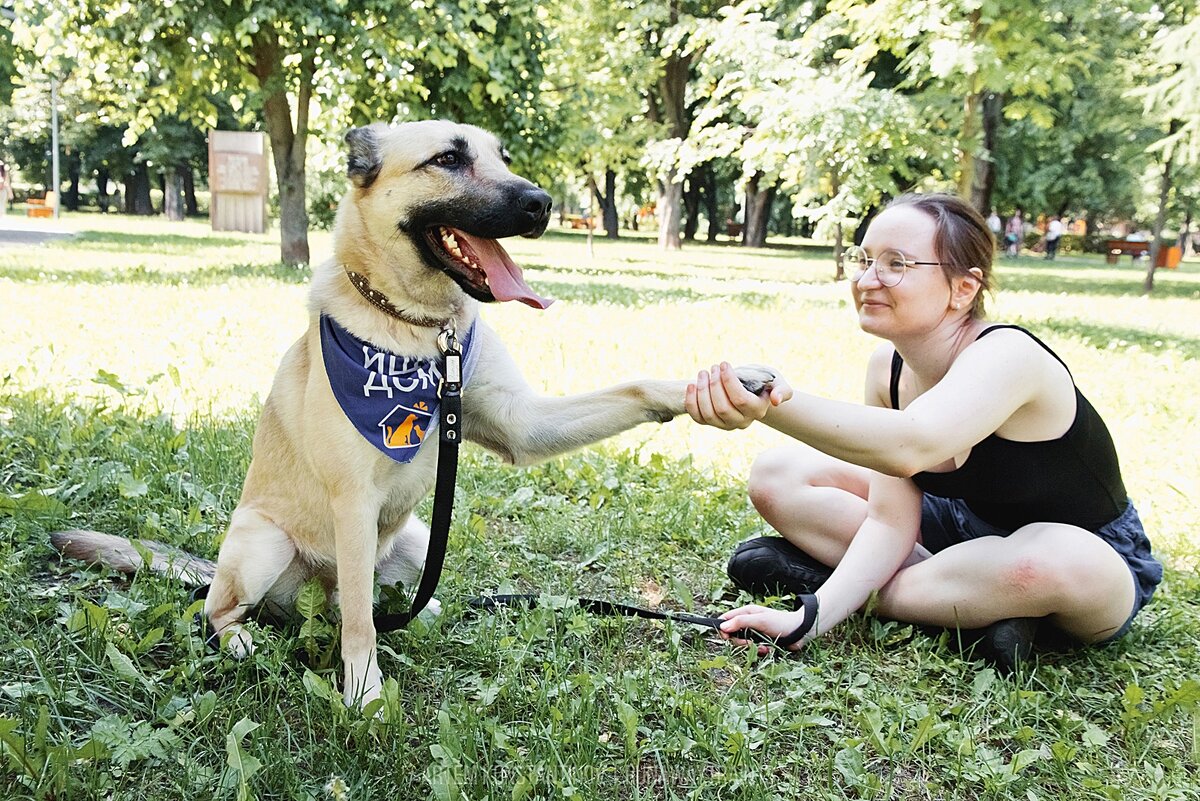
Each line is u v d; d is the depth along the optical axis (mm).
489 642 3123
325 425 2891
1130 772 2643
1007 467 3135
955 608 3230
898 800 2502
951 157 15352
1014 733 2738
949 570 3242
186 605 3238
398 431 2869
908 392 3451
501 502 4609
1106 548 3096
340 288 3027
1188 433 6789
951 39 13242
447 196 2973
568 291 15055
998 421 2906
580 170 25500
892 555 3412
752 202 43562
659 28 27594
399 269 2975
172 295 11203
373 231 3000
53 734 2516
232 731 2352
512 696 2812
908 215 3080
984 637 3203
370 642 2877
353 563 2877
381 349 2904
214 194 32188
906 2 13430
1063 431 3068
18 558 3451
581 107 19641
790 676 3020
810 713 2879
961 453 3039
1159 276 30062
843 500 3680
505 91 15539
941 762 2660
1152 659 3328
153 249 20453
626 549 4207
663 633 3391
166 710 2609
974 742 2725
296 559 3262
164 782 2375
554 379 7328
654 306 12953
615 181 45188
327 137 18438
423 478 3184
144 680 2680
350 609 2861
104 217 44594
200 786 2328
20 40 15414
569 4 24734
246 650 2967
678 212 34438
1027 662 3219
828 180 17312
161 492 4227
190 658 2805
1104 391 8078
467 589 3680
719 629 3336
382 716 2572
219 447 4758
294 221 16672
